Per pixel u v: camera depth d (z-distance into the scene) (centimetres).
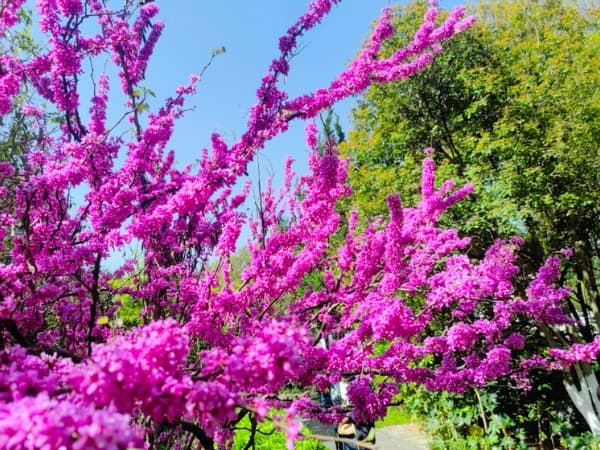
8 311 165
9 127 383
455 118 754
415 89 786
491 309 535
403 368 277
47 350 162
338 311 335
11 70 280
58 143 348
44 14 278
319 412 255
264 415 120
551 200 593
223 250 261
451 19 283
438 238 332
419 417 823
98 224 279
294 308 318
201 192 250
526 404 666
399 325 232
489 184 685
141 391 108
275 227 403
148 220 257
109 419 86
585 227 709
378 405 233
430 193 349
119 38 336
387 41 830
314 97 269
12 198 285
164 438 323
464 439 643
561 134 593
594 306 718
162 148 381
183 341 116
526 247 723
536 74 688
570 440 612
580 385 649
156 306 333
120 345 113
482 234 709
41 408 88
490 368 290
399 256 298
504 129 617
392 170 780
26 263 233
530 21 782
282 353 117
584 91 618
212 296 254
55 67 291
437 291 283
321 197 300
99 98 344
